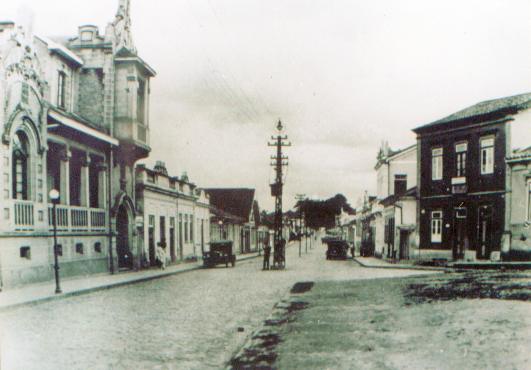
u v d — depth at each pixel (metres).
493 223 30.58
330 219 122.00
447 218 34.06
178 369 8.16
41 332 11.12
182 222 41.94
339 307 14.25
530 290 15.08
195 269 35.19
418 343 8.98
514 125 29.89
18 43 19.47
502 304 12.24
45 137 21.20
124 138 28.83
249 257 57.41
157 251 32.50
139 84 30.88
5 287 18.44
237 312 14.38
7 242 18.62
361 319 12.02
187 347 9.77
